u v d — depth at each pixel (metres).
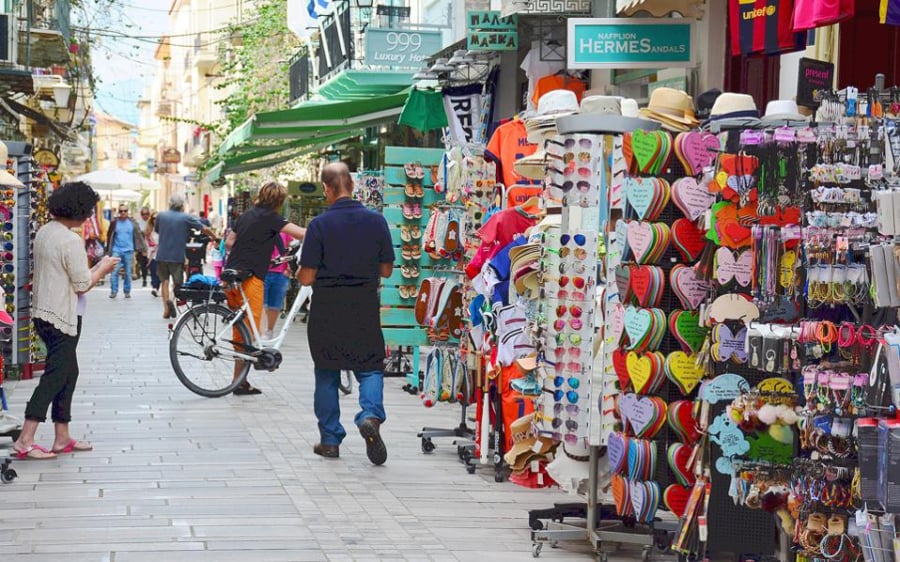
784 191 6.13
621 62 11.06
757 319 6.30
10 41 19.53
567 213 7.00
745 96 7.12
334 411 9.59
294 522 7.50
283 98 31.03
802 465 5.86
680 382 6.64
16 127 23.28
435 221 11.18
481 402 9.24
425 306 9.95
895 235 5.36
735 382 6.35
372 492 8.43
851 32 9.33
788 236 6.00
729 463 6.39
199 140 55.59
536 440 7.52
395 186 12.94
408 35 18.58
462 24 18.67
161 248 22.34
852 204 5.76
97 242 29.19
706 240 6.64
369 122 18.73
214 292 12.68
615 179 6.90
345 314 9.42
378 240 9.52
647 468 6.72
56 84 23.41
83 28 26.25
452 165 10.77
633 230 6.70
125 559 6.58
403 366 15.80
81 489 8.27
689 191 6.57
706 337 6.61
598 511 7.11
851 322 6.04
